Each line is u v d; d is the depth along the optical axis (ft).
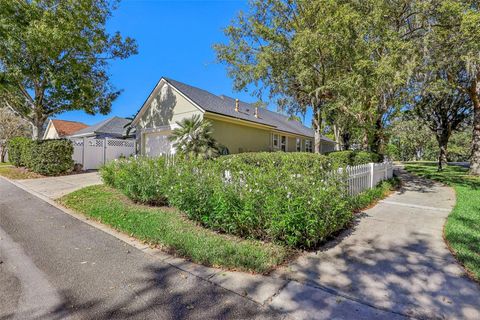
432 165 63.21
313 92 31.68
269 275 10.04
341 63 30.91
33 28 33.83
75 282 9.59
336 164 19.56
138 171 20.97
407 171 50.26
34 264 11.02
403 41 26.61
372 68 26.73
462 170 48.39
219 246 12.25
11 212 19.48
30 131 80.53
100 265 10.93
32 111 45.57
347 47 27.63
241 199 13.46
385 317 7.61
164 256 11.82
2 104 48.49
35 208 20.66
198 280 9.71
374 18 26.58
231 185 14.47
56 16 36.27
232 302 8.34
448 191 28.43
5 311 7.92
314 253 11.98
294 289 9.05
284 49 30.37
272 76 31.04
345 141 71.36
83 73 43.47
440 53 26.96
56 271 10.41
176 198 16.29
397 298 8.52
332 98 34.01
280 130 58.70
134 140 54.03
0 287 9.25
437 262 11.02
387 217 17.79
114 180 25.72
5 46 35.01
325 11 26.89
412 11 28.50
